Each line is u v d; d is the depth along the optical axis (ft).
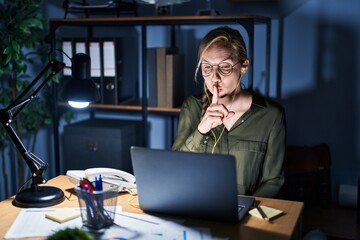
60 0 9.70
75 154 9.00
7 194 9.45
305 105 8.79
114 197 4.40
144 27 8.20
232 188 4.18
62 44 9.02
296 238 4.66
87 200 4.26
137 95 9.86
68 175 5.49
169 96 8.54
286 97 8.87
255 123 6.11
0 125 8.73
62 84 9.26
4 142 9.18
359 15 8.23
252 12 8.81
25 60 8.75
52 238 3.83
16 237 4.12
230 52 5.85
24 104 5.18
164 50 8.45
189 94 9.40
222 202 4.30
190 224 4.40
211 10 7.88
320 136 8.80
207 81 5.99
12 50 8.14
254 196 5.62
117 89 8.89
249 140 6.10
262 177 6.07
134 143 9.21
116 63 8.79
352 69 8.41
